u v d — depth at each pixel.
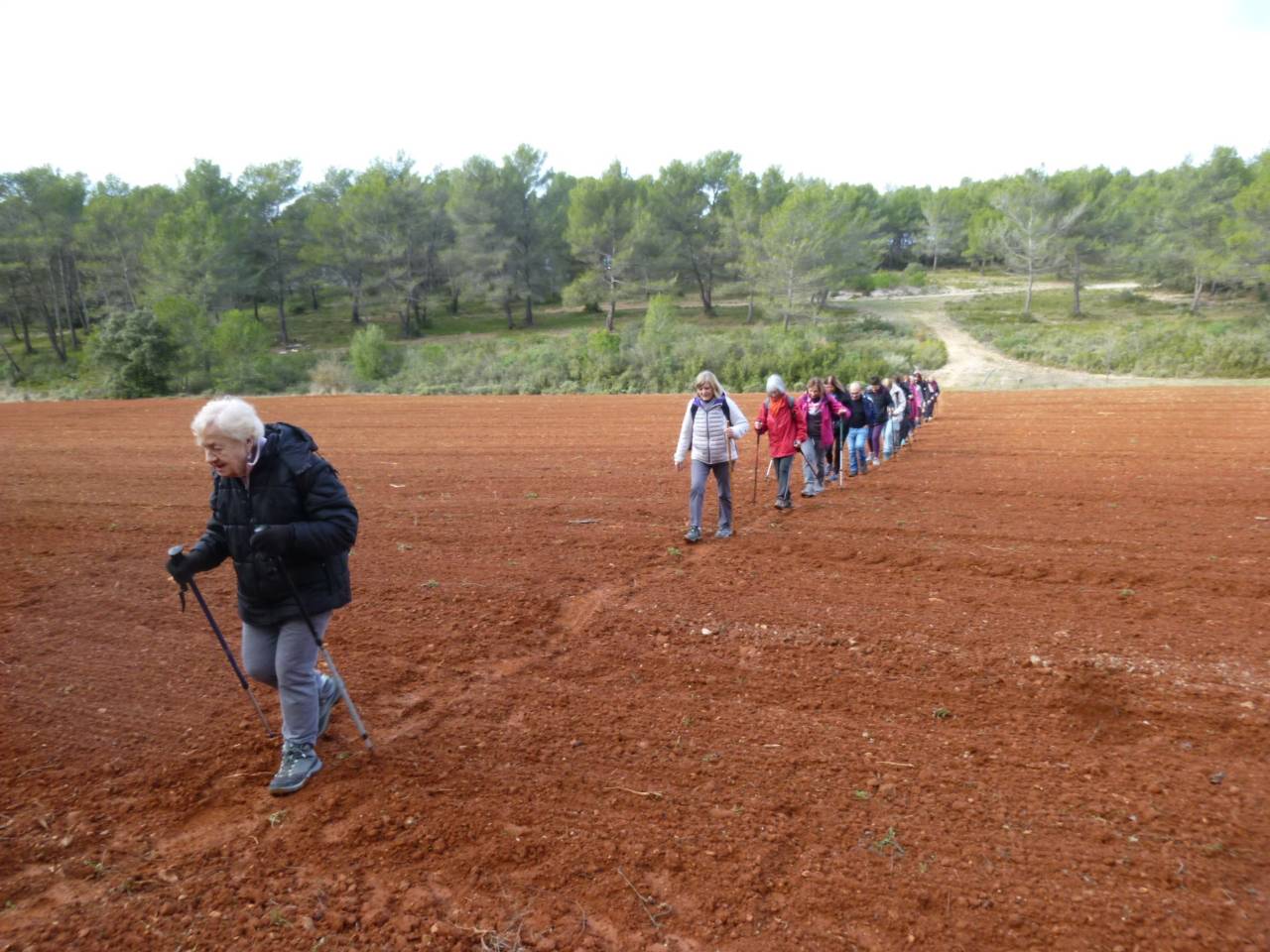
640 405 29.30
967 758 4.00
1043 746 4.10
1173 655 5.06
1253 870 3.11
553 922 2.96
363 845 3.44
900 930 2.86
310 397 37.97
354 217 63.75
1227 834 3.33
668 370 42.69
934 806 3.59
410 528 9.49
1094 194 79.94
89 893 3.21
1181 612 5.85
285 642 3.84
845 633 5.61
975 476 12.12
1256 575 6.65
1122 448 14.91
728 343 45.94
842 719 4.43
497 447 17.58
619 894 3.09
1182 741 4.10
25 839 3.59
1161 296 72.00
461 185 63.38
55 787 4.02
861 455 12.62
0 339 69.19
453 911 3.03
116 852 3.48
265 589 3.78
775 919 2.93
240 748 4.33
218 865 3.37
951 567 7.18
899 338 57.31
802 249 57.03
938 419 21.84
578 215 62.97
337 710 4.74
